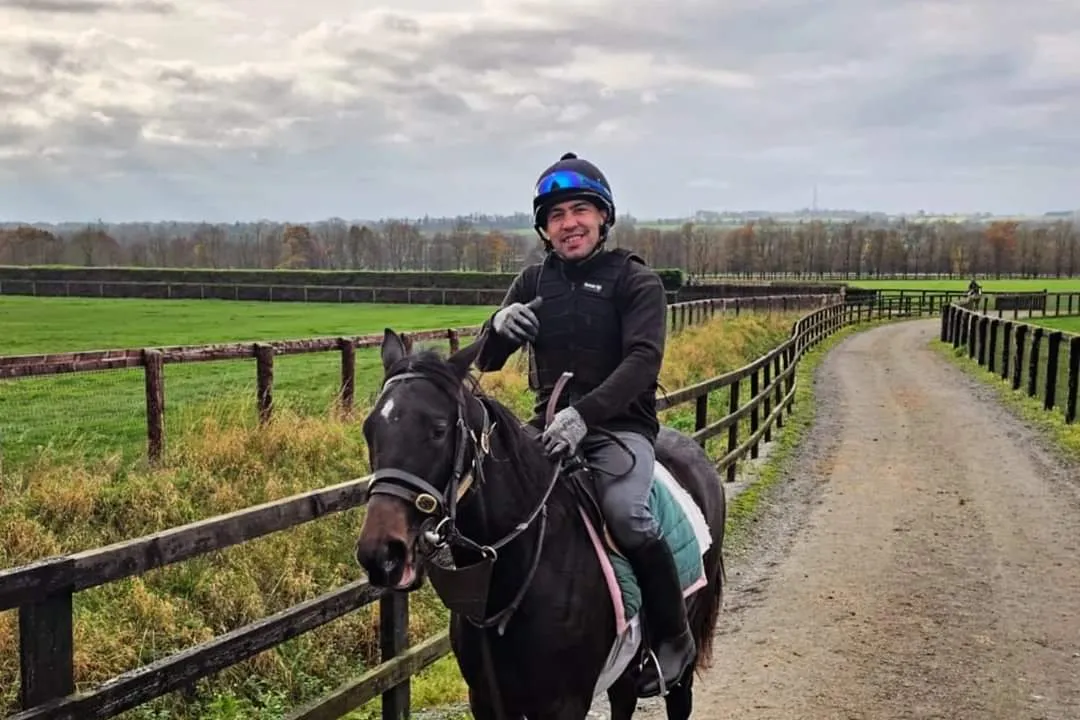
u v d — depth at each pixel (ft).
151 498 24.47
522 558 10.15
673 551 11.96
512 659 10.25
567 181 11.28
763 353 79.56
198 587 20.89
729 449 36.99
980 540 28.81
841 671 19.21
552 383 11.63
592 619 10.54
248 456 28.27
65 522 22.91
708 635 14.30
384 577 8.46
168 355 28.60
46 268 203.31
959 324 97.45
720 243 383.86
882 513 32.12
